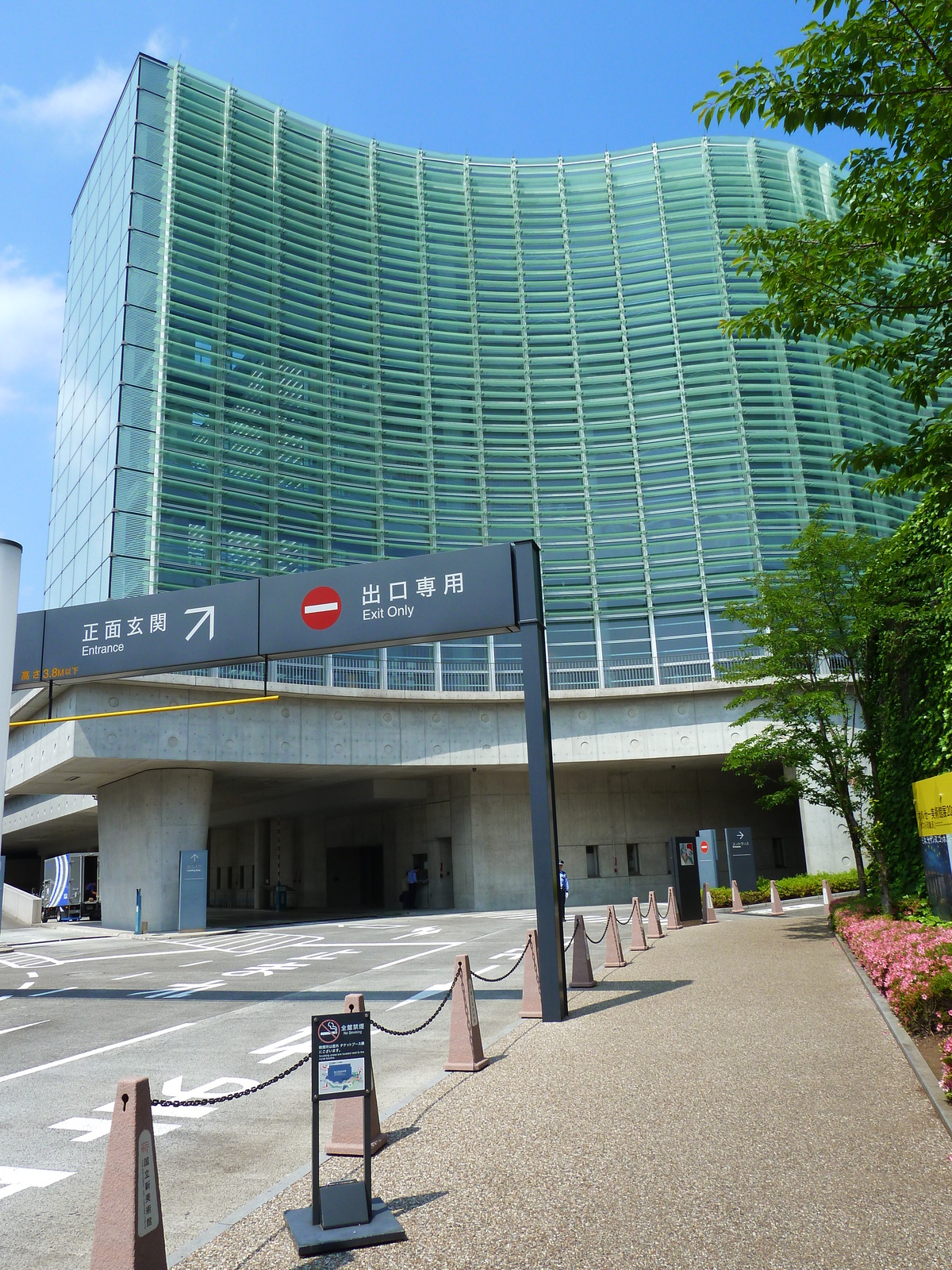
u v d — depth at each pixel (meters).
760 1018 10.17
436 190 45.03
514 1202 5.23
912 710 15.84
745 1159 5.68
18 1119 7.86
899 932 12.16
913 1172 5.30
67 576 39.00
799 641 18.45
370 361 40.41
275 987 15.55
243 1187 6.05
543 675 13.06
